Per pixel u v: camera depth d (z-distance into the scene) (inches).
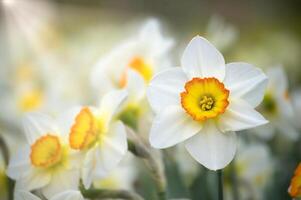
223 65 14.8
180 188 19.6
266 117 22.0
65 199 14.6
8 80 34.7
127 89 17.4
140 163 21.9
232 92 14.6
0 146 17.7
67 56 38.4
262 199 22.4
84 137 15.2
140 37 19.7
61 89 30.6
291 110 21.7
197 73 14.9
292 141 25.0
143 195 20.7
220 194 14.7
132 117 17.4
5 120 25.0
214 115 14.2
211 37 29.1
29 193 14.8
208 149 14.3
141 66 18.9
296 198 14.5
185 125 14.4
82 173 15.2
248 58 40.5
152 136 14.4
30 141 16.3
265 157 22.4
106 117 15.6
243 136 24.2
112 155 15.2
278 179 23.5
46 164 15.5
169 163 19.7
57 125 16.3
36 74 35.1
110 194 15.5
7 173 16.0
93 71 19.7
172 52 33.3
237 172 21.9
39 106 28.2
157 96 14.7
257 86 14.4
